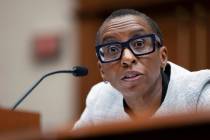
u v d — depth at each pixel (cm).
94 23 921
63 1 962
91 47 920
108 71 319
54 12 968
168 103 327
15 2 1002
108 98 354
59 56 952
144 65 311
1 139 164
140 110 332
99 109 354
